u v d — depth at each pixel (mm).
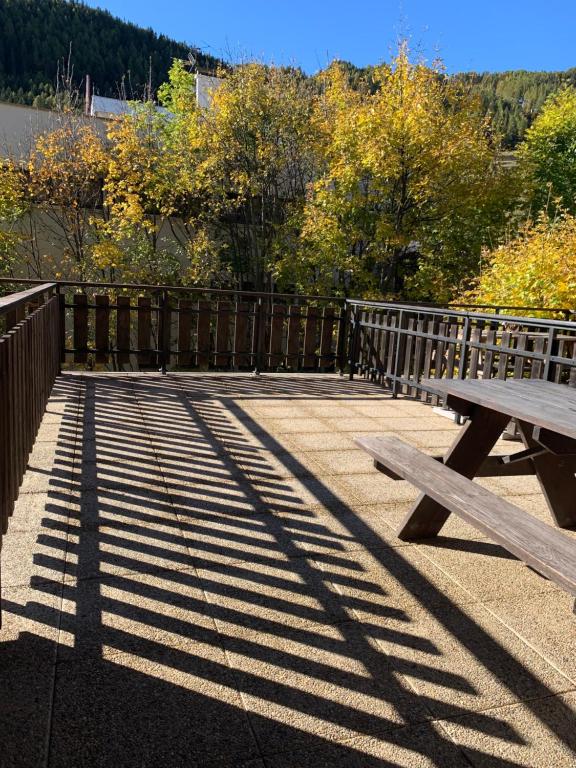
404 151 14703
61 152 16797
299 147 17359
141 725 1530
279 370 8195
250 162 17172
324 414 5297
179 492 3217
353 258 16359
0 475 2064
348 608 2168
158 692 1659
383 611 2158
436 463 2465
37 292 3439
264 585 2299
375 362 6941
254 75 16781
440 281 16672
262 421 4898
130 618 2016
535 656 1933
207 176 16859
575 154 18188
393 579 2398
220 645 1898
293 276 17312
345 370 7809
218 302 6938
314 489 3377
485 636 2031
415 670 1831
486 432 2699
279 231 17562
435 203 16281
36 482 3230
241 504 3105
